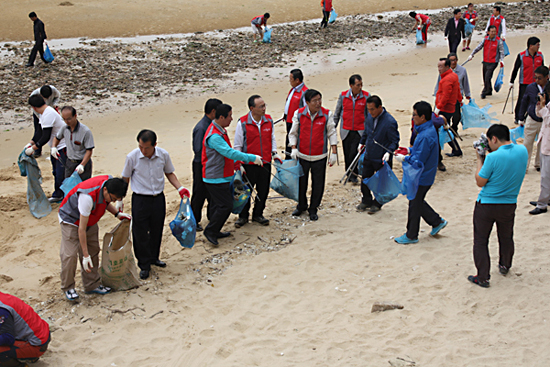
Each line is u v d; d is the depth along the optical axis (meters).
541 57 9.66
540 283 5.14
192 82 16.45
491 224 4.98
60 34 22.55
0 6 26.88
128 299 5.20
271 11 28.77
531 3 29.48
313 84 15.78
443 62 8.24
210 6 29.12
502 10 27.84
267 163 6.69
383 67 17.78
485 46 12.61
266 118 6.60
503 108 11.63
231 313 4.95
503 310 4.76
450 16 27.36
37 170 7.46
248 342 4.48
